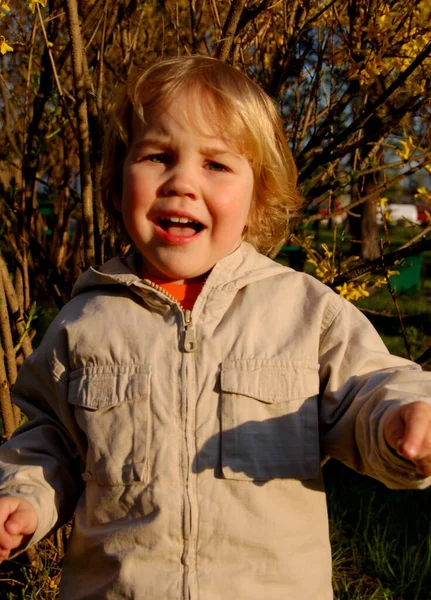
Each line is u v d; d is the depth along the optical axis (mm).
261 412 1267
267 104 1454
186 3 2705
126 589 1210
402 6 2078
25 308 2395
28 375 1461
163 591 1193
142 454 1257
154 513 1226
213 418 1264
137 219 1337
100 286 1455
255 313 1337
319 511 1297
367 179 2842
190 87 1335
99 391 1317
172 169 1315
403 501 2922
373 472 1168
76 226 2699
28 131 2494
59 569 2207
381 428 1064
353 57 2176
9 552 1234
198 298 1337
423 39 1990
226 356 1294
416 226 2467
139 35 2807
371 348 1313
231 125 1334
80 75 1953
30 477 1340
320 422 1300
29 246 2562
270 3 2094
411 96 2141
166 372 1294
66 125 2766
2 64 2693
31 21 2717
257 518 1234
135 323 1351
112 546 1249
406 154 2332
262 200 1511
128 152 1422
